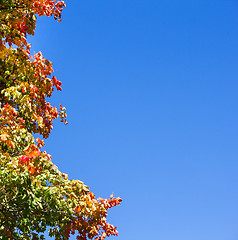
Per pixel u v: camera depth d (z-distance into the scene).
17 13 9.02
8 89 8.34
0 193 7.23
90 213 8.53
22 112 8.44
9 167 6.96
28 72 10.27
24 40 9.80
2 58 9.66
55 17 10.55
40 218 8.06
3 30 9.06
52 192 7.34
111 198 9.71
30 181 7.08
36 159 7.35
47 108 11.45
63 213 8.22
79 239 9.04
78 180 8.27
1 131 7.98
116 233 9.77
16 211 7.71
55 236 8.57
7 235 7.79
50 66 10.96
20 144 8.02
